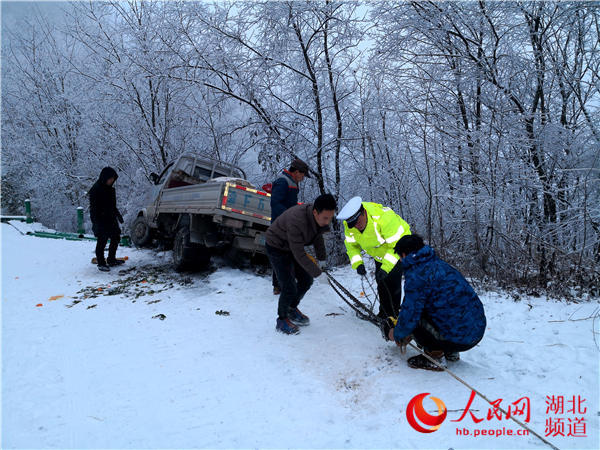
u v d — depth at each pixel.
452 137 6.46
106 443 2.61
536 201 6.29
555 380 3.03
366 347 3.86
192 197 7.07
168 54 9.20
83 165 14.02
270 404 3.06
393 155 7.59
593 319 3.89
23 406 3.01
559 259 5.14
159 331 4.52
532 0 6.17
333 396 3.14
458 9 6.36
